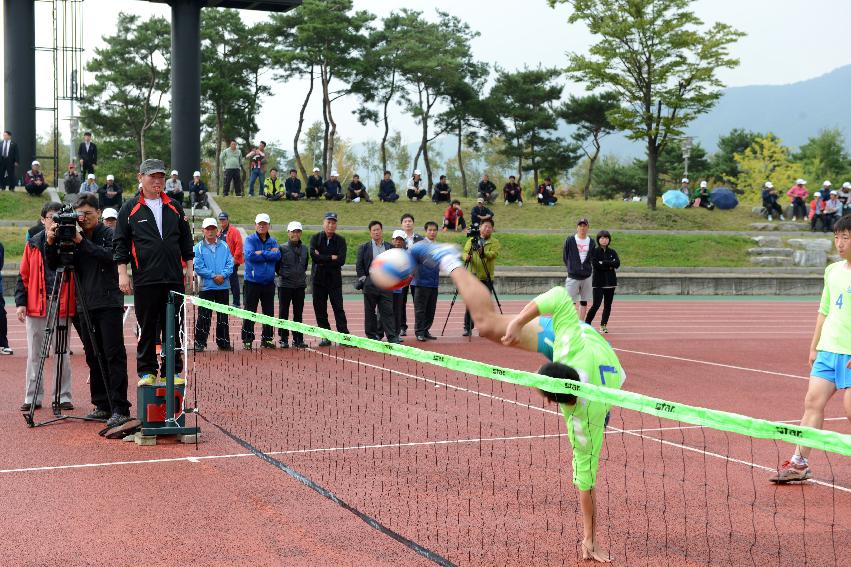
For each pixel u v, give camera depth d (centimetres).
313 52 5378
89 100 6347
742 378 1285
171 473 707
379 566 505
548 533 567
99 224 901
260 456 764
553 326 530
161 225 844
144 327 845
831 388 704
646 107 4222
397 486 675
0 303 1402
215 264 1450
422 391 1105
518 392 1102
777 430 398
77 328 908
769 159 7938
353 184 3981
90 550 528
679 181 8125
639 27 3953
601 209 4281
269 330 1515
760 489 688
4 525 573
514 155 6750
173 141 3588
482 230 1662
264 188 3950
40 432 855
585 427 507
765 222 4238
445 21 6288
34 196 3319
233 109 6031
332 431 866
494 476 706
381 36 5850
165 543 541
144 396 812
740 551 541
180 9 3550
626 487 682
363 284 1565
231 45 5841
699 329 2098
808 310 2745
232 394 1070
